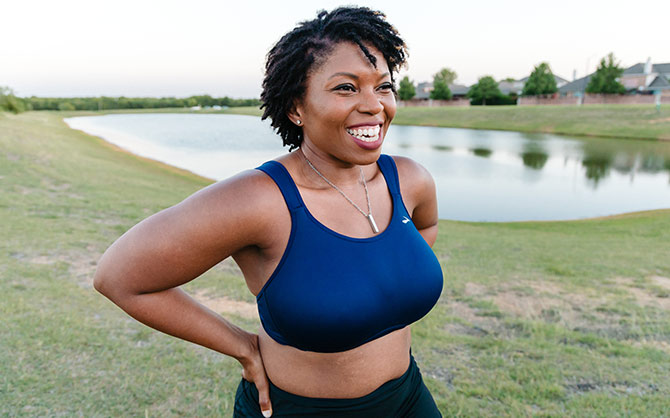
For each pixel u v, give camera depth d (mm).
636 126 49625
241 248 1248
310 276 1205
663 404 3422
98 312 4707
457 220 16109
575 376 3846
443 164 29922
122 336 4188
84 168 18219
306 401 1338
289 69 1229
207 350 4031
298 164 1327
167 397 3330
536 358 4164
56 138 30125
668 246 10156
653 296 6250
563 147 39719
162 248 1123
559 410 3338
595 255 8914
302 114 1270
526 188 22484
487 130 58750
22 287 5230
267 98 1327
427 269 1346
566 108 66938
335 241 1234
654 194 21234
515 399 3473
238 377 3623
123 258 1134
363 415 1367
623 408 3355
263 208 1183
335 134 1219
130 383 3457
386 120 1269
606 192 21703
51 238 7438
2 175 13992
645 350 4395
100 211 10320
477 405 3393
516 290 6348
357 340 1266
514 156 34000
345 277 1214
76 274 5926
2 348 3812
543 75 89750
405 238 1349
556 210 18188
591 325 5141
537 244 10094
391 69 1321
